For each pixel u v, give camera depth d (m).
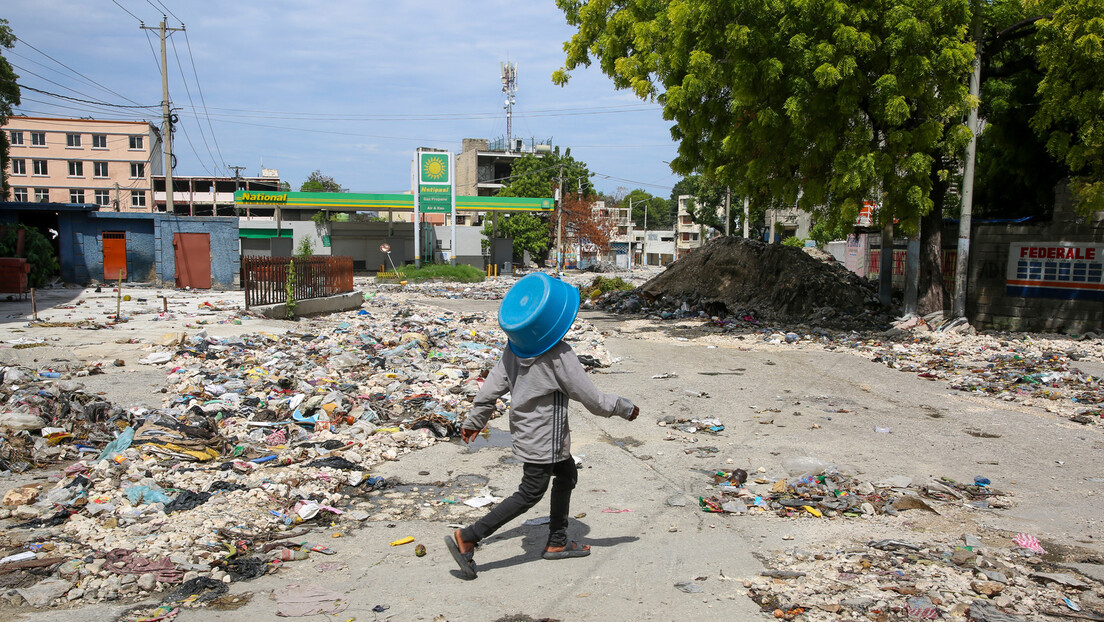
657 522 4.85
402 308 20.80
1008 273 16.27
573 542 4.32
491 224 65.75
